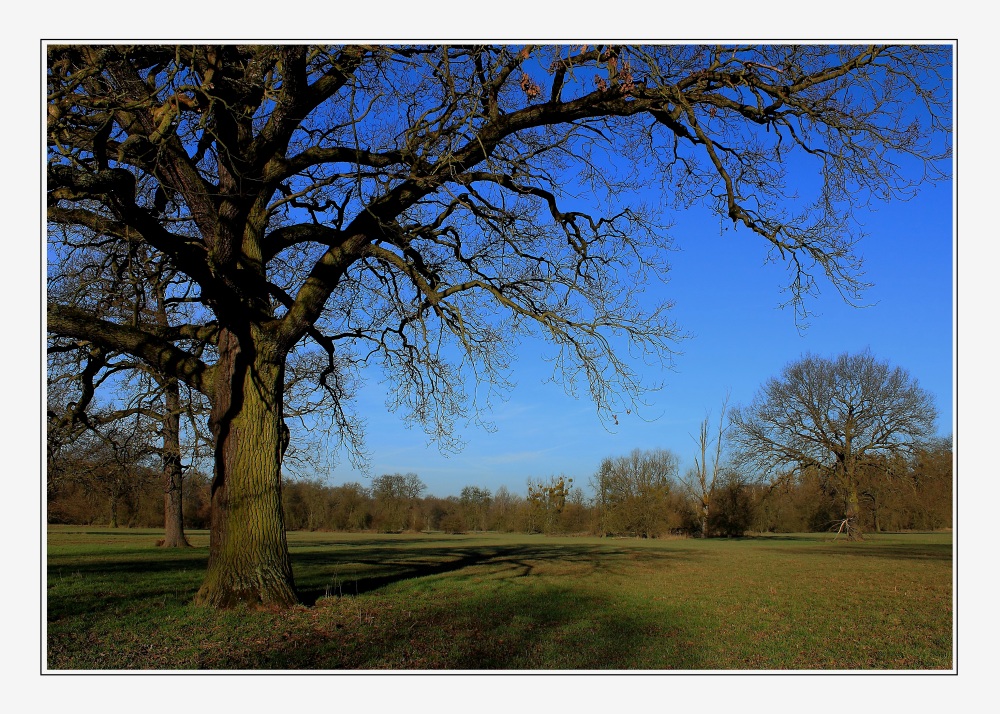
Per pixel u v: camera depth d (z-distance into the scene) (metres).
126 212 9.12
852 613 12.51
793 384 43.97
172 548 25.69
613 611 12.37
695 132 10.41
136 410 14.10
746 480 45.84
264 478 10.56
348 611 10.74
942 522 46.59
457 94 9.97
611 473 56.19
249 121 10.66
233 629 9.26
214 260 10.13
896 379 42.00
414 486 69.38
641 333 10.73
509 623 10.77
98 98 8.95
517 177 11.19
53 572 15.92
